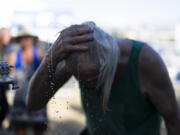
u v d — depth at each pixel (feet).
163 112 5.46
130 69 5.27
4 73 4.34
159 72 5.27
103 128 5.81
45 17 31.35
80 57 4.63
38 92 5.43
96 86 5.06
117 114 5.57
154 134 5.89
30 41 12.80
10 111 12.63
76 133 13.07
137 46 5.33
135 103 5.46
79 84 5.70
